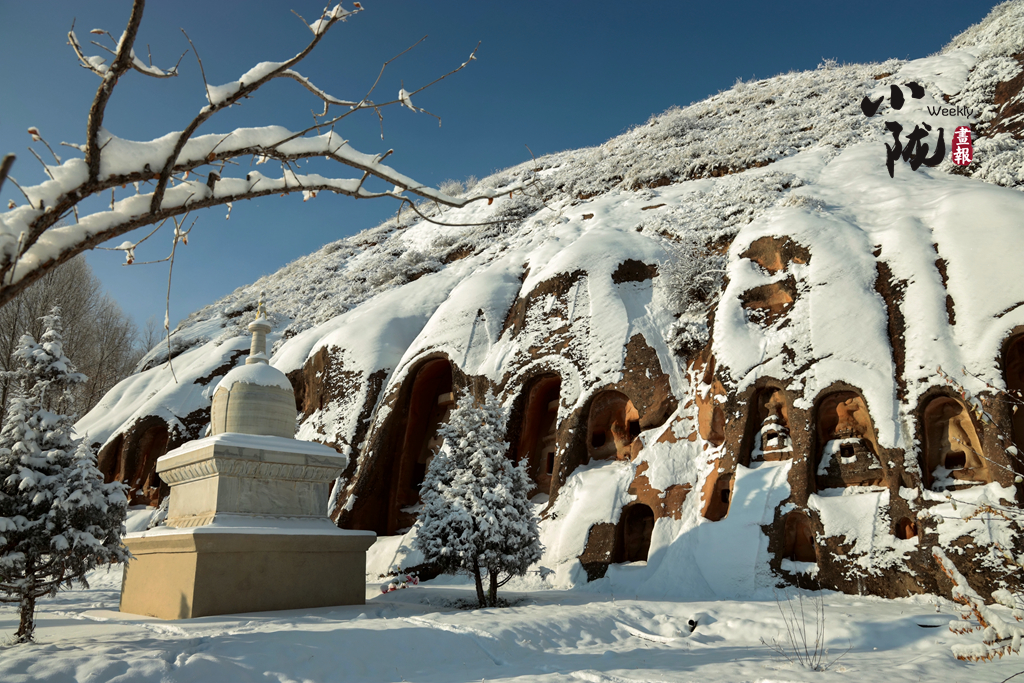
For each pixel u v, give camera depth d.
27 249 3.89
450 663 9.57
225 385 15.74
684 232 25.69
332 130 4.71
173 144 4.16
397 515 24.20
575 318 22.66
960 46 40.25
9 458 10.55
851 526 15.05
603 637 11.65
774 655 10.03
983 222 17.11
